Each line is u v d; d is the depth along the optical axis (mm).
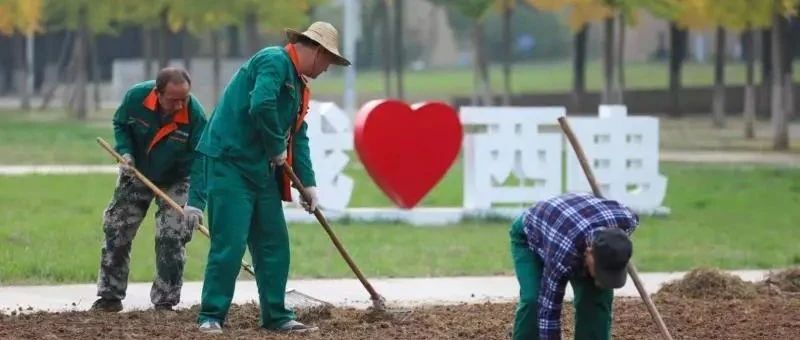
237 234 21938
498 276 32406
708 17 77375
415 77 174625
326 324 23719
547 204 17469
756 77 154375
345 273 32406
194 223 22656
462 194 55000
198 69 125375
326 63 22188
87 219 43094
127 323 23406
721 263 35469
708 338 23047
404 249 37531
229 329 22891
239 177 21922
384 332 22922
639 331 23609
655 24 185625
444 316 25031
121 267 25156
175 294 25172
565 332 23328
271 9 92688
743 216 47531
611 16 82750
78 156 72312
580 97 112312
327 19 179500
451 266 33969
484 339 22500
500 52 194875
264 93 21297
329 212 44031
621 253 16125
